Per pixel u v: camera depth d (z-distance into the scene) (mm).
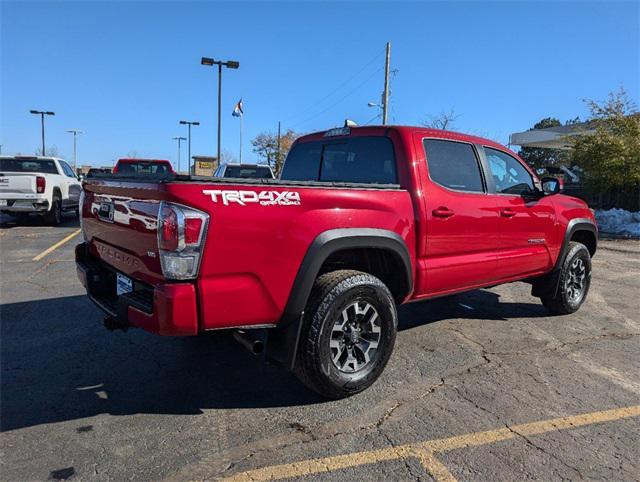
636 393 3816
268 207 3105
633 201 19438
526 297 6867
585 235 6383
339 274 3541
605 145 18344
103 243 3912
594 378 4086
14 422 3205
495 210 4711
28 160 14875
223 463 2809
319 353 3354
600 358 4551
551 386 3912
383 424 3273
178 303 2852
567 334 5242
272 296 3160
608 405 3604
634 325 5633
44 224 14539
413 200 4008
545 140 27453
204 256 2889
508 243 4930
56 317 5391
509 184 5125
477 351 4660
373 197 3676
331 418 3344
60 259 8766
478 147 4773
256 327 3195
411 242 3959
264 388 3793
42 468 2721
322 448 2977
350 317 3557
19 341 4672
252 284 3076
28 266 8109
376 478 2697
